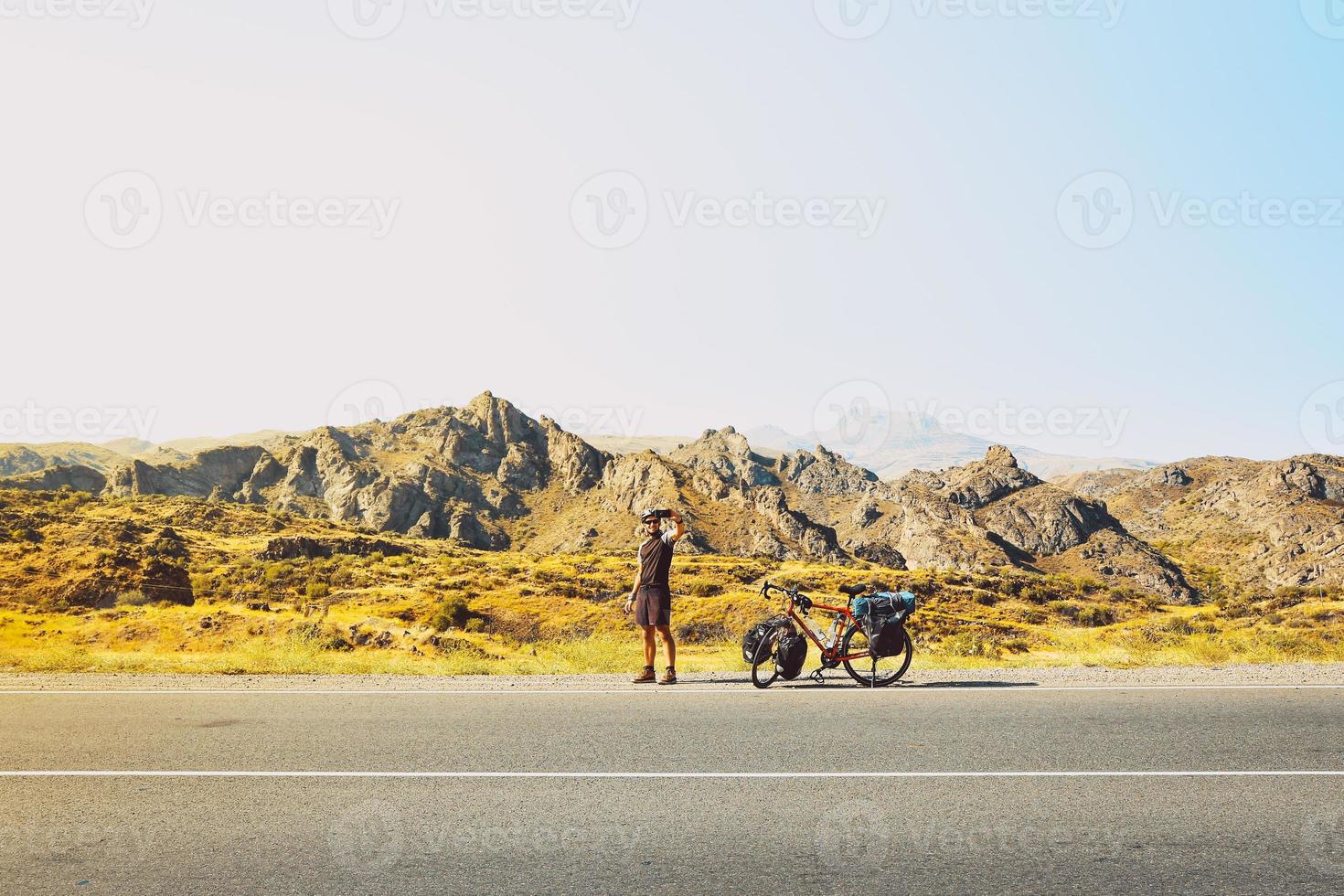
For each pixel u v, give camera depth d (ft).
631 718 26.61
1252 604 209.67
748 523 472.85
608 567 226.17
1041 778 20.21
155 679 35.06
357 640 97.50
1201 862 15.39
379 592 152.66
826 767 21.02
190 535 312.50
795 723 25.79
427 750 22.63
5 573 127.75
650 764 21.22
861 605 33.32
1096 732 24.61
